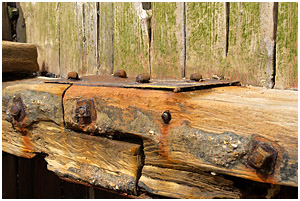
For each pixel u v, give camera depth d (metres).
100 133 0.76
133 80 0.87
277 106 0.61
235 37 0.86
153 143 0.69
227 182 0.66
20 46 1.04
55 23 1.18
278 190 0.71
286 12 0.79
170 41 0.96
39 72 1.24
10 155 1.28
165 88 0.69
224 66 0.88
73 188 1.25
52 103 0.82
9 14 1.25
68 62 1.16
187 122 0.65
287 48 0.80
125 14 1.02
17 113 0.87
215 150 0.63
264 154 0.58
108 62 1.07
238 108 0.62
